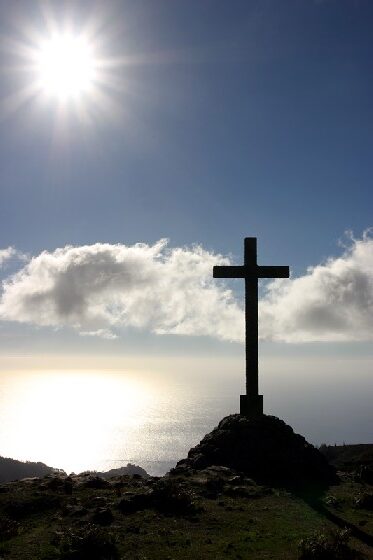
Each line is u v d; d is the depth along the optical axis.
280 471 25.69
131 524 17.34
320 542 15.25
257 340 30.36
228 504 20.20
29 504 18.91
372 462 30.53
